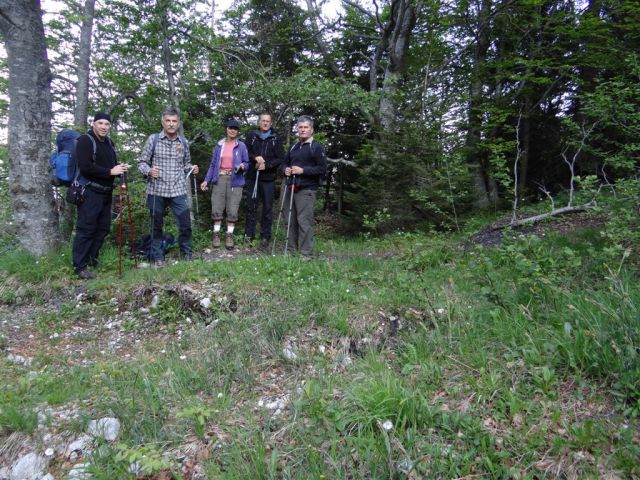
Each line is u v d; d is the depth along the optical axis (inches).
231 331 160.1
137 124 387.5
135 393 123.0
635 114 246.4
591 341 114.7
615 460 84.9
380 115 420.2
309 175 233.5
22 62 237.1
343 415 104.4
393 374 123.3
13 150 240.7
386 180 369.4
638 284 140.9
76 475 93.6
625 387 101.7
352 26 582.9
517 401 103.2
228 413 114.6
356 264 219.9
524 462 88.5
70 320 191.2
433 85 468.8
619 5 387.2
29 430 108.2
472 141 477.7
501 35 513.0
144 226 317.1
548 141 553.0
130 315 195.6
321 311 166.4
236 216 277.4
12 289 211.5
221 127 392.2
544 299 144.6
